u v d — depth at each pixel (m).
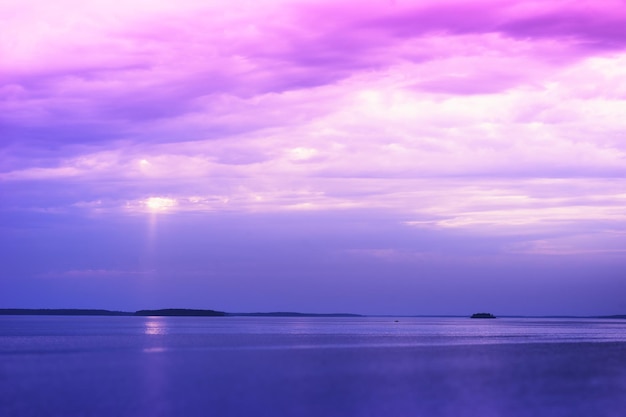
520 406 41.28
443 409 40.91
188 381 51.59
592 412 39.91
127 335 135.62
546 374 55.19
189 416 39.12
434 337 129.38
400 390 46.88
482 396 44.53
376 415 39.09
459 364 63.47
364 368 59.97
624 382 50.31
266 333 151.38
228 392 46.38
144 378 53.22
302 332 160.50
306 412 39.97
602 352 79.81
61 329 180.75
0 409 40.88
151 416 38.66
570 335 145.00
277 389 47.31
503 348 88.38
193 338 121.00
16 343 101.44
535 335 143.62
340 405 41.97
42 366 62.44
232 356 73.94
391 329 197.50
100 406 41.88
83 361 67.75
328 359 69.62
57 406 41.78
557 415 39.25
